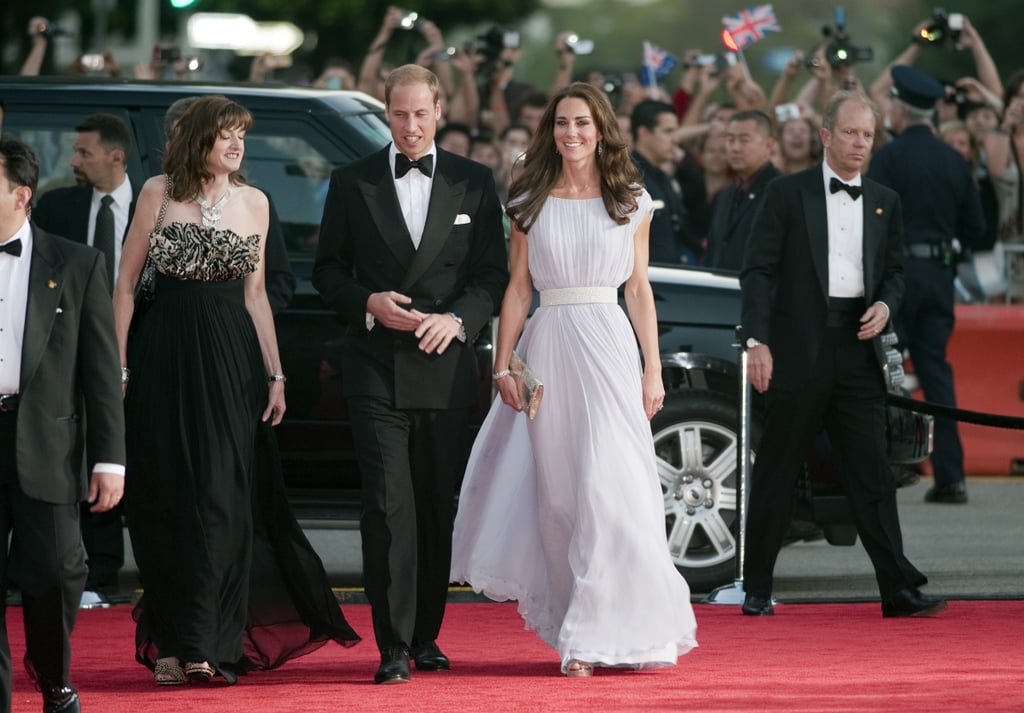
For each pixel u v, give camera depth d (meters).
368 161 24.70
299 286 31.91
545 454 24.20
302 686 23.17
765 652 25.50
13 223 20.06
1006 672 23.62
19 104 33.06
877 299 29.81
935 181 45.53
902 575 29.17
